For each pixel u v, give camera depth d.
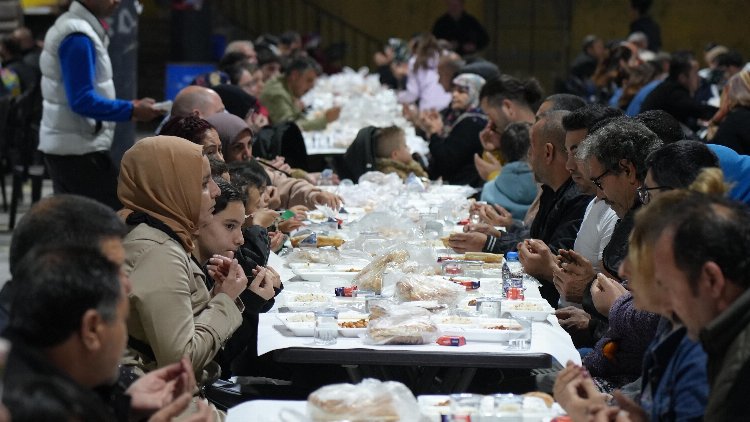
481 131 8.19
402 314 3.81
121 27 8.81
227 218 4.16
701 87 13.27
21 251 2.85
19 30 13.95
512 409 2.90
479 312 4.06
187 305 3.65
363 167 8.31
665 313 2.72
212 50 17.97
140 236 3.69
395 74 15.34
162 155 3.83
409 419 2.84
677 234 2.55
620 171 4.23
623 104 11.98
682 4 20.70
